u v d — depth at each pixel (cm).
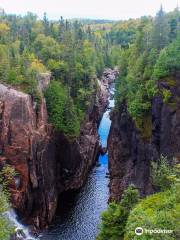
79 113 8756
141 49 8550
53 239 6275
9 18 14975
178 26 8319
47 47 9738
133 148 7038
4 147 6500
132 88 7469
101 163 9450
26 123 6494
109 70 16338
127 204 4347
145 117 6712
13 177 6322
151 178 5675
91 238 6262
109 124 11662
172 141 5775
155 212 3441
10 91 6600
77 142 8050
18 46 9638
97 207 7250
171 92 5972
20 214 6444
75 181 8056
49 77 8125
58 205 7412
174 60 6100
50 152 7281
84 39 13475
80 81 9325
